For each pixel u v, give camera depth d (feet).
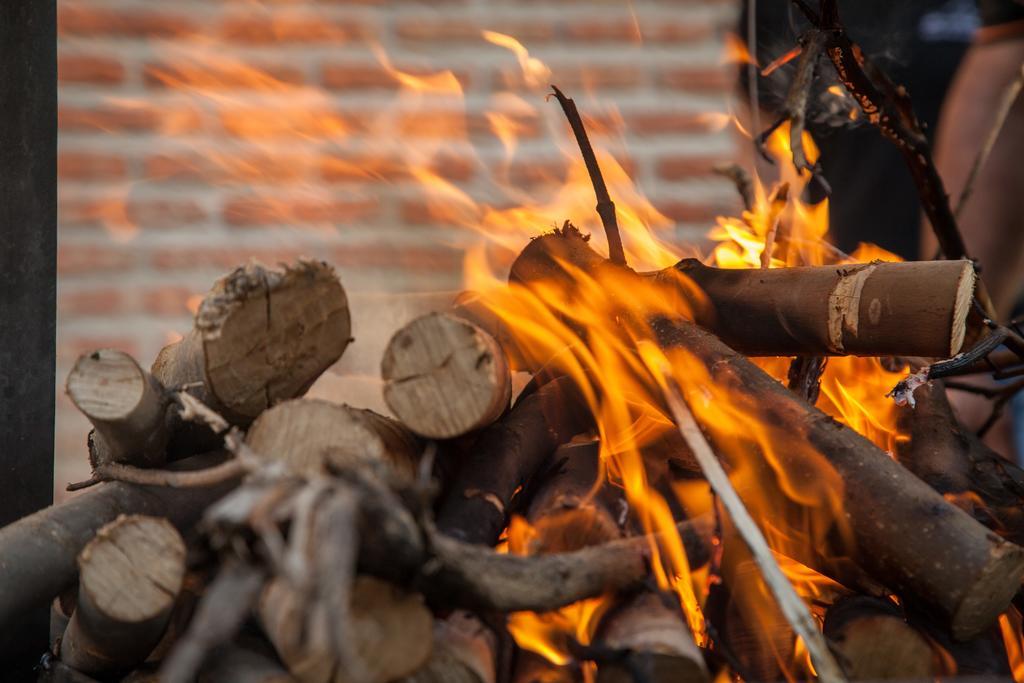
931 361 13.83
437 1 15.70
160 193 15.64
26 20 13.65
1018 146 15.15
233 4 15.65
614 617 11.65
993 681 11.70
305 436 11.86
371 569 9.64
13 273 13.65
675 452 13.25
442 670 10.82
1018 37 15.23
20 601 11.48
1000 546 11.27
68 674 12.98
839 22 13.41
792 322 13.15
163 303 15.64
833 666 11.10
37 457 13.67
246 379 12.37
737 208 15.71
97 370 12.05
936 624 11.79
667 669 10.79
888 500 11.87
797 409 12.92
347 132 15.69
